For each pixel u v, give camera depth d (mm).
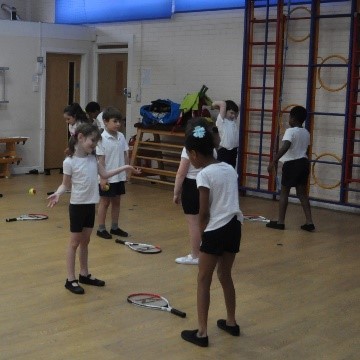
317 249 6242
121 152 6172
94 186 4633
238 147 9227
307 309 4477
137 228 6859
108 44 11164
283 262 5715
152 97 10578
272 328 4090
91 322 4062
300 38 8703
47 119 11070
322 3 8422
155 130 9742
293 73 8812
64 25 10914
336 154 8461
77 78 11367
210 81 9797
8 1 11953
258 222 7426
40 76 10719
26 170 10734
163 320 4137
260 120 9188
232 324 3947
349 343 3877
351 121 8078
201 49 9844
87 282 4828
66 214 7402
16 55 10359
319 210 8383
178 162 9453
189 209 5363
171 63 10258
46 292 4617
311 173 8648
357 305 4594
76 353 3582
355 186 8289
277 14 8711
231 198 3648
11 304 4344
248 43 9031
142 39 10617
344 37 8281
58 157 11359
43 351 3594
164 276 5129
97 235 6371
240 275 5258
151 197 8836
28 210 7586
